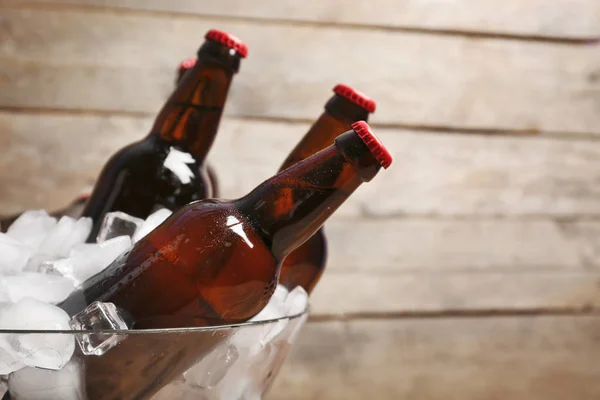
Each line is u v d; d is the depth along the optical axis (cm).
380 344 146
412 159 145
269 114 137
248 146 137
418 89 145
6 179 126
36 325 62
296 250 79
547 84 152
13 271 69
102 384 63
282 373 142
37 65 126
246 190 137
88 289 68
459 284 149
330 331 144
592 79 154
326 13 139
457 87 147
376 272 145
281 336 69
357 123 68
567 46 152
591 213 156
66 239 74
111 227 74
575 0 152
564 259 155
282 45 137
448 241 148
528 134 152
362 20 141
